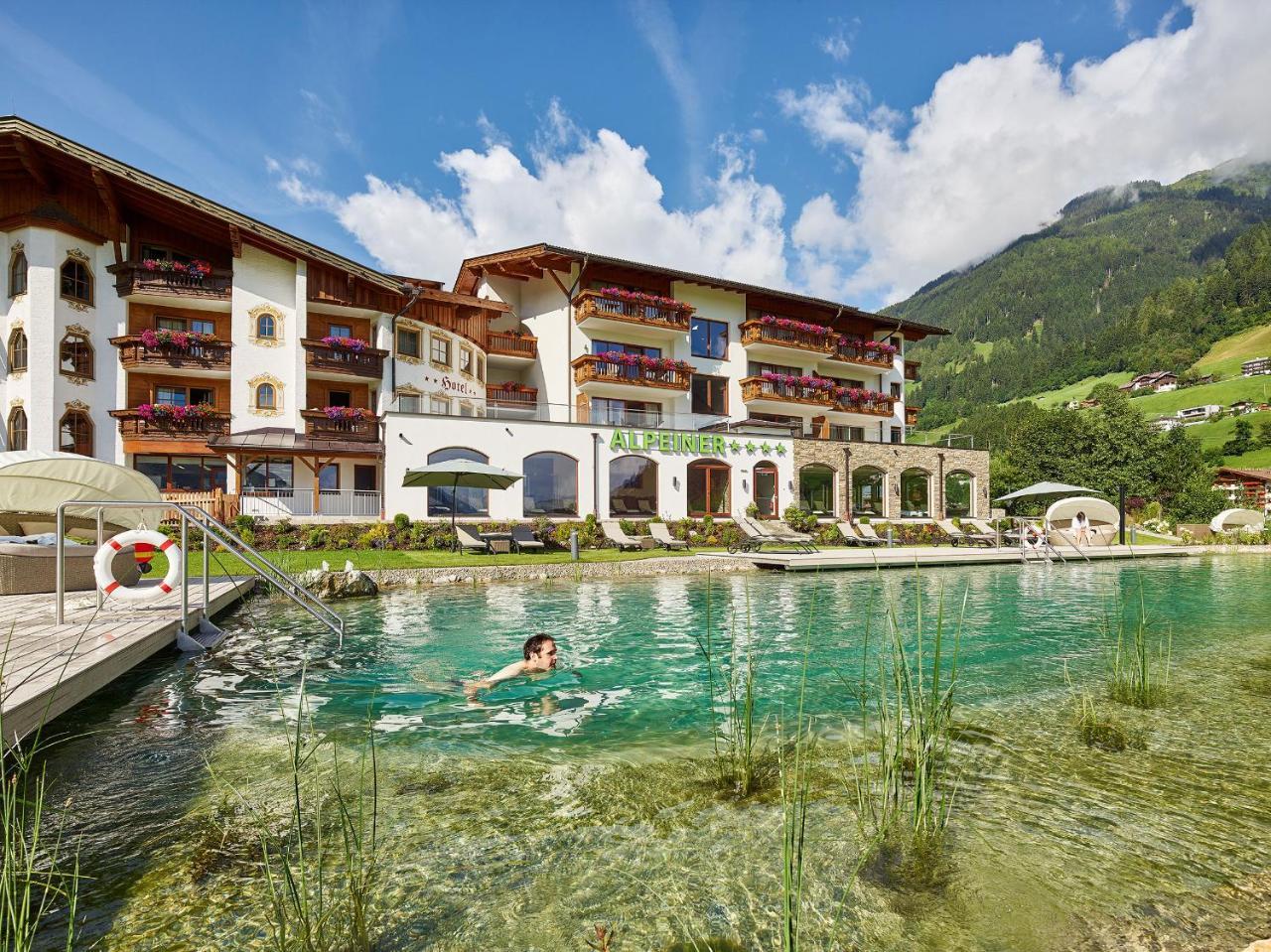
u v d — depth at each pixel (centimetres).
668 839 316
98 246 2277
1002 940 241
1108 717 500
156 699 549
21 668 481
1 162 2141
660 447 2478
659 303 2770
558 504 2297
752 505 2605
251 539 1712
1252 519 3142
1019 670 652
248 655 707
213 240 2419
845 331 3491
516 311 2978
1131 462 4972
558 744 450
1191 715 506
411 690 583
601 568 1558
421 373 2602
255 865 291
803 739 457
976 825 330
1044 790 371
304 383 2378
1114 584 1428
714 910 258
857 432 3428
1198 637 826
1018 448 5494
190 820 333
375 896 266
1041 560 2066
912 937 242
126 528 1069
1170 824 331
